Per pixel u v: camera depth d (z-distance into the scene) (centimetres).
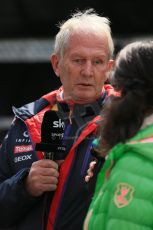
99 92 447
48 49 1003
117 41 943
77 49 439
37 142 435
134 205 303
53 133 420
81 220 425
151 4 912
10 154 464
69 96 450
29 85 1062
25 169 440
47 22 953
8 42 1005
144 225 302
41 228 436
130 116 317
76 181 432
